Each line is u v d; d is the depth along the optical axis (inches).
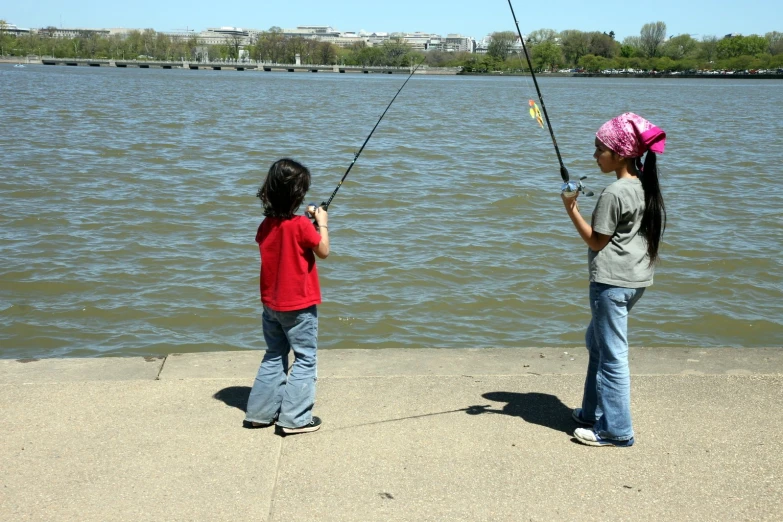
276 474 143.6
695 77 6417.3
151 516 130.2
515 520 130.3
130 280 406.9
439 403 174.4
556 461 149.0
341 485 140.1
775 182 753.0
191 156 859.4
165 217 537.6
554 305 386.3
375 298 389.4
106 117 1373.0
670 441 157.5
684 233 516.4
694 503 135.7
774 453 152.9
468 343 341.4
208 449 152.6
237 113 1612.9
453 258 454.9
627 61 6417.3
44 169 724.0
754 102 2699.3
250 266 434.9
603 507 134.2
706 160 924.0
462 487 139.8
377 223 535.8
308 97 2488.9
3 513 130.1
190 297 386.0
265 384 161.3
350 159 864.3
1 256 437.7
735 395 179.3
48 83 2918.3
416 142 1079.0
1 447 151.9
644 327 360.5
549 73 6299.2
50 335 338.3
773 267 448.5
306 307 156.9
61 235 483.5
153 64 7249.0
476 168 810.2
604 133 148.3
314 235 155.2
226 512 131.6
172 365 196.9
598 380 154.9
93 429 160.1
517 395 179.6
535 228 529.7
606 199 147.6
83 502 133.8
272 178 154.6
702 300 395.2
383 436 158.2
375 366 197.6
